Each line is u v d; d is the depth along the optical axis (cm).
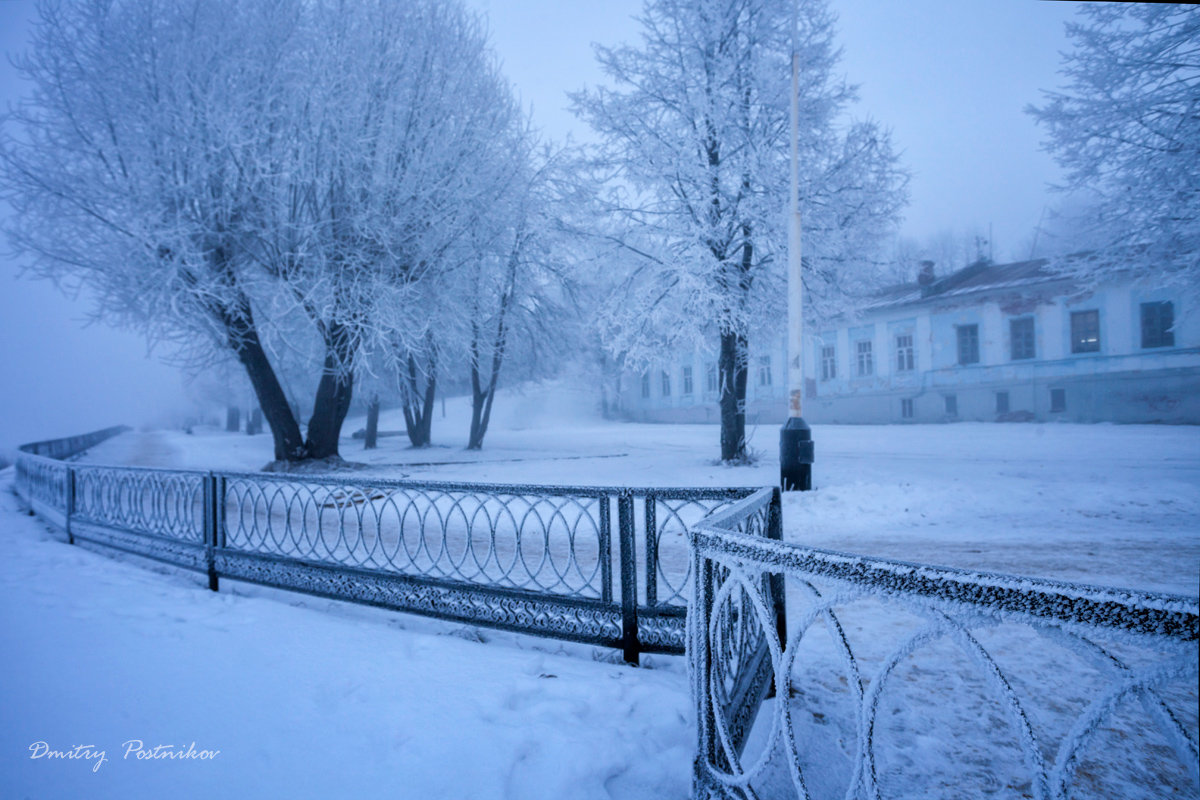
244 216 1334
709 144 1372
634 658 331
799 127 1327
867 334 3212
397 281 1500
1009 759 237
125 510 660
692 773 196
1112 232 1349
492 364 2250
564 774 217
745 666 250
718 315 1317
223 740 245
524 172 1845
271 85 1304
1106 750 245
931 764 234
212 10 1327
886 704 288
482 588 381
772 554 162
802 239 1320
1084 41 1251
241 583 552
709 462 1460
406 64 1470
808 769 227
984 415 2770
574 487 354
